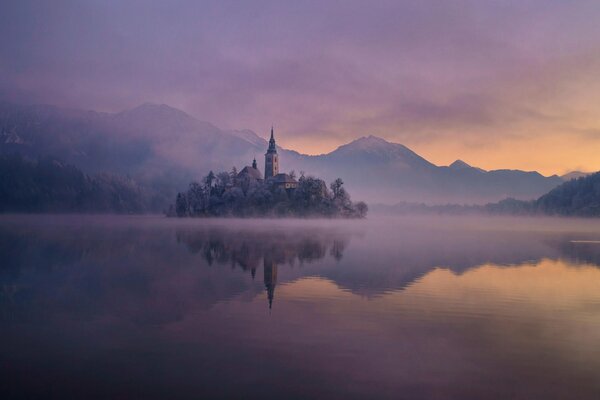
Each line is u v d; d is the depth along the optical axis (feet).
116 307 108.27
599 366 70.74
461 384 63.67
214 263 196.44
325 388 61.82
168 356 73.20
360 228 570.05
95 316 99.19
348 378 65.26
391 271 172.04
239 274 163.22
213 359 72.08
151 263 196.34
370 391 61.21
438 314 102.58
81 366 68.95
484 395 60.49
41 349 76.59
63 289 131.54
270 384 62.85
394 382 63.98
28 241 307.58
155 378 64.59
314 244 304.71
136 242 309.42
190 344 79.30
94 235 377.50
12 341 80.94
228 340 81.82
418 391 61.41
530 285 142.82
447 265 192.34
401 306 110.52
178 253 239.71
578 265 196.75
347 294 125.29
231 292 127.54
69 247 266.57
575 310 107.96
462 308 108.99
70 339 82.17
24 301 114.42
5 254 225.97
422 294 126.11
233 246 286.05
